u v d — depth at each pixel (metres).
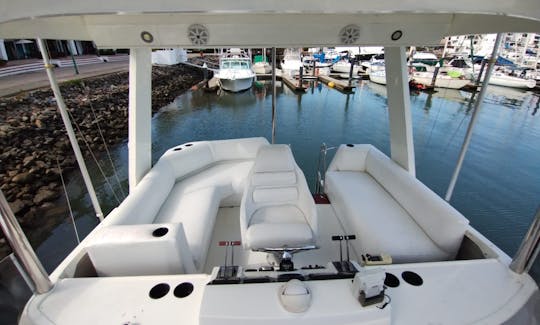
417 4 1.00
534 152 7.23
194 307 1.30
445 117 10.24
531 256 1.40
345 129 9.29
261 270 1.48
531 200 5.36
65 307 1.31
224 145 3.78
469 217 4.95
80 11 0.94
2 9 0.91
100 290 1.40
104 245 1.61
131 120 2.56
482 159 6.90
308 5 0.99
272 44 1.80
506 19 1.62
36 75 13.03
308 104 12.84
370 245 2.20
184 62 22.84
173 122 10.73
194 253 2.08
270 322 1.15
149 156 2.86
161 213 2.58
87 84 12.45
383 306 1.20
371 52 23.88
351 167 3.40
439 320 1.23
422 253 2.06
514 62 19.03
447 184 5.88
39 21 1.54
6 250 4.32
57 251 4.38
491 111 11.04
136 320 1.24
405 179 2.62
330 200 3.25
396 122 2.84
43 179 6.07
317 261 2.40
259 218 2.44
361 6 1.00
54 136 8.06
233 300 1.23
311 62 22.33
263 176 2.57
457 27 1.83
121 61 21.30
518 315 1.27
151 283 1.43
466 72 16.28
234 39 1.77
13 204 5.08
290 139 8.53
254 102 13.73
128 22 1.69
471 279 1.44
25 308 1.30
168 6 0.95
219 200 2.99
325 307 1.19
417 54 19.55
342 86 15.65
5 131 7.42
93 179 6.50
